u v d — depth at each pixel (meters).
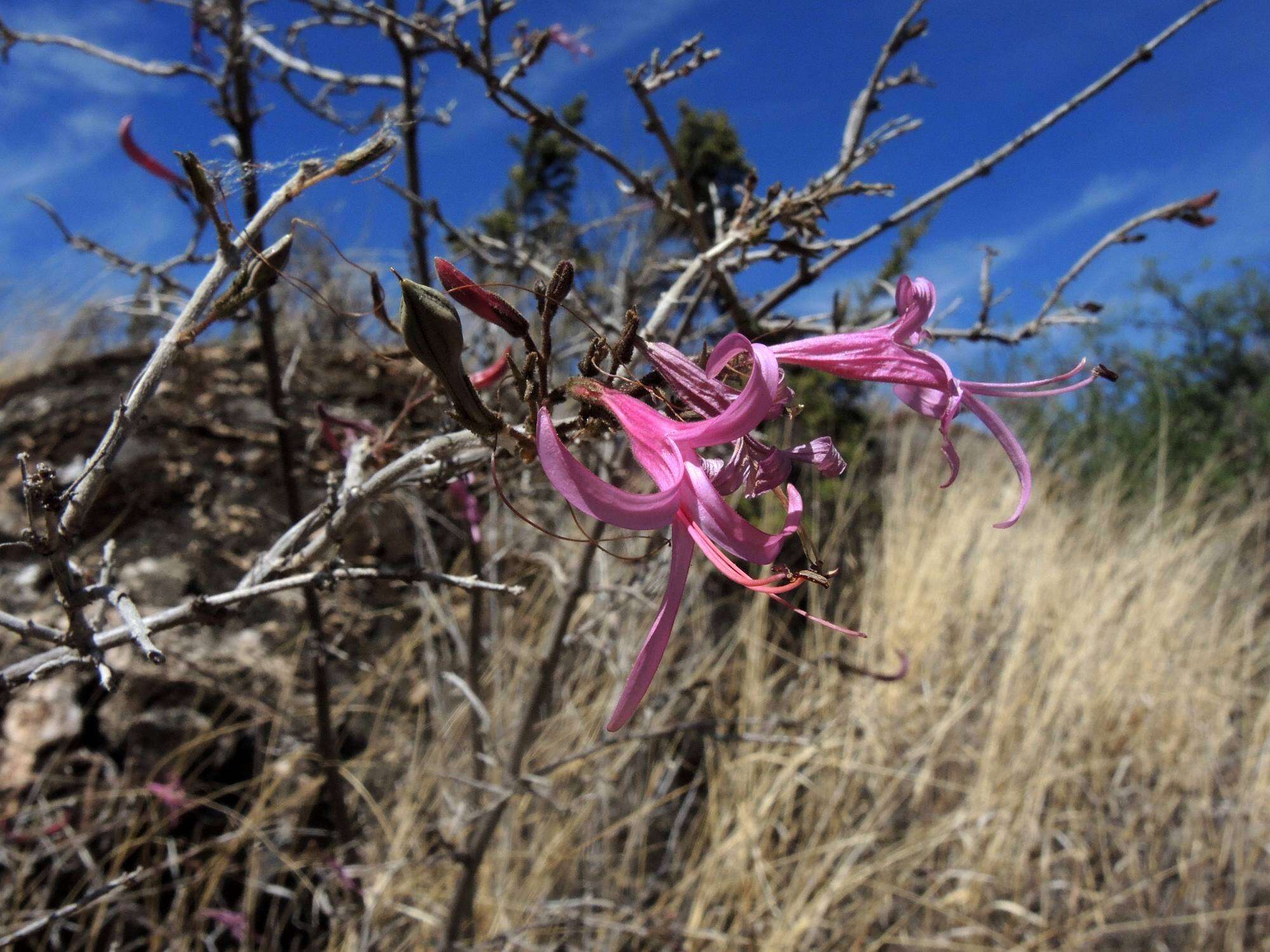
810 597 4.40
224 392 3.54
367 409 3.67
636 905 3.01
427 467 1.16
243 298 1.00
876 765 3.76
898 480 5.27
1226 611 5.64
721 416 0.79
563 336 2.92
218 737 3.01
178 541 3.25
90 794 2.67
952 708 3.99
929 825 3.75
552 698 3.45
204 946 2.75
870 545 5.06
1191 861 3.81
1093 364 0.97
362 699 3.29
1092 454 7.64
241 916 2.63
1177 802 4.21
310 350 3.71
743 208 1.47
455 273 0.85
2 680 0.98
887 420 6.33
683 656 3.92
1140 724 4.47
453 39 1.70
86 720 2.89
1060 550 5.39
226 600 1.02
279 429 2.41
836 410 5.56
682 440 0.81
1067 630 4.43
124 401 0.96
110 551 1.11
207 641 3.13
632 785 3.62
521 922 2.93
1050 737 4.10
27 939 2.48
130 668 2.95
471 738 2.85
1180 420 8.27
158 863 2.77
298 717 3.16
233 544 3.33
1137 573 5.18
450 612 3.36
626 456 2.07
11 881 2.61
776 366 0.78
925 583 4.55
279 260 1.00
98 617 1.10
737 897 3.27
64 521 0.93
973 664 4.41
